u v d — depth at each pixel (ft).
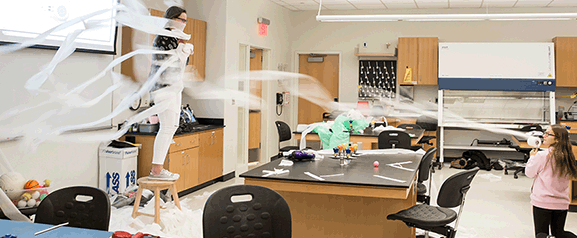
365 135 19.10
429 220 9.02
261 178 9.84
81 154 14.61
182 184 17.34
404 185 8.90
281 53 28.25
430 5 26.73
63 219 7.07
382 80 28.66
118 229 11.93
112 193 15.21
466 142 27.53
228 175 21.66
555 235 10.75
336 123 18.67
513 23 26.58
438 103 26.09
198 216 13.74
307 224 11.46
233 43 21.62
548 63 24.93
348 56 29.14
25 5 11.31
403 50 26.99
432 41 26.58
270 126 26.94
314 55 29.91
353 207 11.14
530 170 10.85
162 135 12.79
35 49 12.39
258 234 6.77
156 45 11.99
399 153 13.85
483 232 13.41
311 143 29.68
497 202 17.19
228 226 6.64
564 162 10.36
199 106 21.43
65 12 12.26
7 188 10.38
